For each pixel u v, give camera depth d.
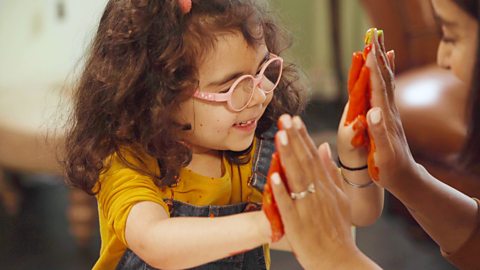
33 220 3.24
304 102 1.45
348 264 1.06
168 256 1.12
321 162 1.04
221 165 1.33
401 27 2.31
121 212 1.18
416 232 2.81
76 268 2.83
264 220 1.07
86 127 1.27
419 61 2.30
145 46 1.21
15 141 2.75
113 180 1.23
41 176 3.62
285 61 1.40
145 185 1.21
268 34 1.33
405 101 2.14
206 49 1.18
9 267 2.85
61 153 1.66
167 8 1.20
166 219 1.15
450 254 1.26
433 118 2.04
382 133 1.14
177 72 1.19
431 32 2.21
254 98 1.20
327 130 3.92
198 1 1.20
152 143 1.23
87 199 2.86
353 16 4.52
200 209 1.29
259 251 1.36
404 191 1.20
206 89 1.20
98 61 1.27
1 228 3.17
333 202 1.05
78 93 1.30
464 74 1.41
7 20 3.24
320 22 4.61
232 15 1.19
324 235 1.05
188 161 1.25
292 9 4.57
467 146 1.50
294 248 1.06
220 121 1.20
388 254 2.75
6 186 3.24
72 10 3.05
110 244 1.29
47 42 3.14
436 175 1.98
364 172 1.22
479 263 1.24
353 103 1.17
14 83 3.23
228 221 1.10
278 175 1.03
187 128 1.22
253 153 1.37
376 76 1.15
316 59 4.70
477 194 1.49
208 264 1.31
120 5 1.25
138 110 1.23
